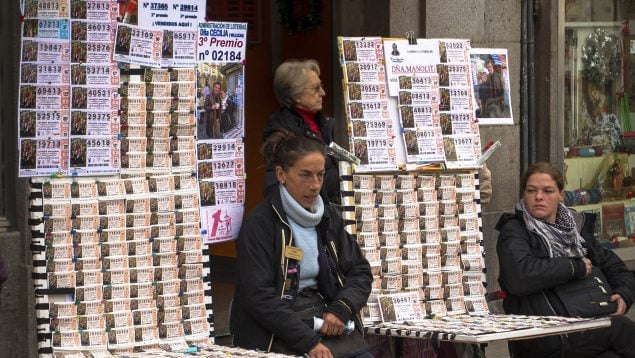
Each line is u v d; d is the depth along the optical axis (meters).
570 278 7.55
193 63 6.95
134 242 6.69
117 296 6.63
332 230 6.79
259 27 11.70
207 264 6.95
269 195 6.71
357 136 7.47
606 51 12.34
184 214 6.88
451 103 7.86
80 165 6.55
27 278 7.61
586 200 12.25
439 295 7.70
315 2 10.99
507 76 9.66
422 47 7.79
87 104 6.57
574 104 12.07
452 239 7.79
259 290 6.42
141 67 6.75
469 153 7.89
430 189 7.73
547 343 7.46
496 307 10.83
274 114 7.55
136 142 6.74
